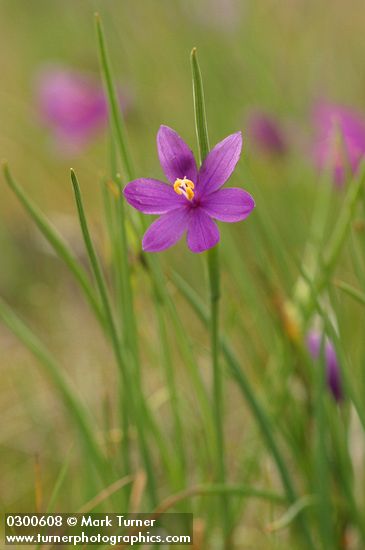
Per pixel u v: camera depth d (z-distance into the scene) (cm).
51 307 88
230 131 88
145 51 101
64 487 61
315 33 115
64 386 52
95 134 81
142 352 71
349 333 60
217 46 98
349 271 67
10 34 135
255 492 50
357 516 51
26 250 93
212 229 41
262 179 79
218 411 48
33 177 108
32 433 69
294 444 53
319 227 60
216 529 56
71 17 113
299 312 53
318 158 73
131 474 52
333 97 101
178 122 95
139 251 48
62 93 82
